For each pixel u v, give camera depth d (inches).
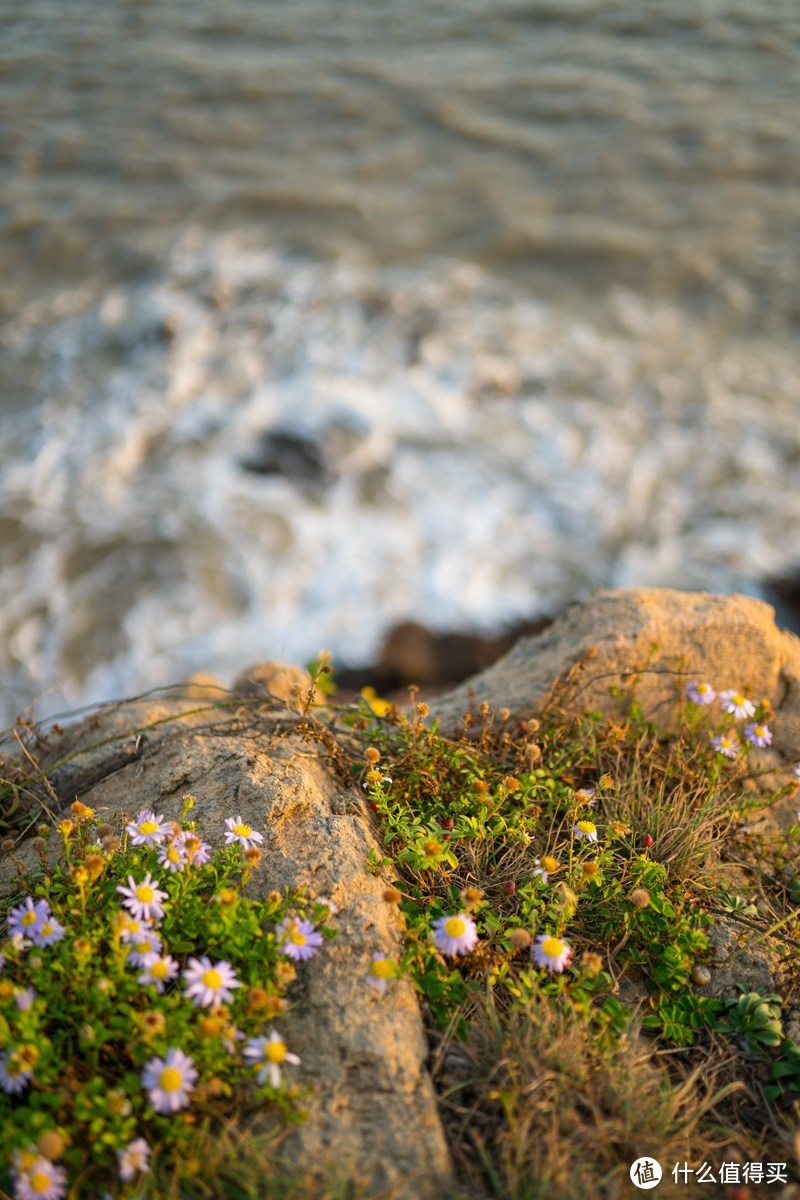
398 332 445.1
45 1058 82.7
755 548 361.4
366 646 324.2
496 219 518.0
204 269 470.6
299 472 379.2
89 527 348.5
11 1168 78.6
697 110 598.9
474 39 668.7
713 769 128.8
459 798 118.5
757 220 522.6
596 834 113.4
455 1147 87.0
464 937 94.6
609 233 510.3
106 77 597.3
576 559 358.0
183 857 99.4
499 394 418.0
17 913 94.1
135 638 318.0
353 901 101.6
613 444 399.2
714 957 110.3
